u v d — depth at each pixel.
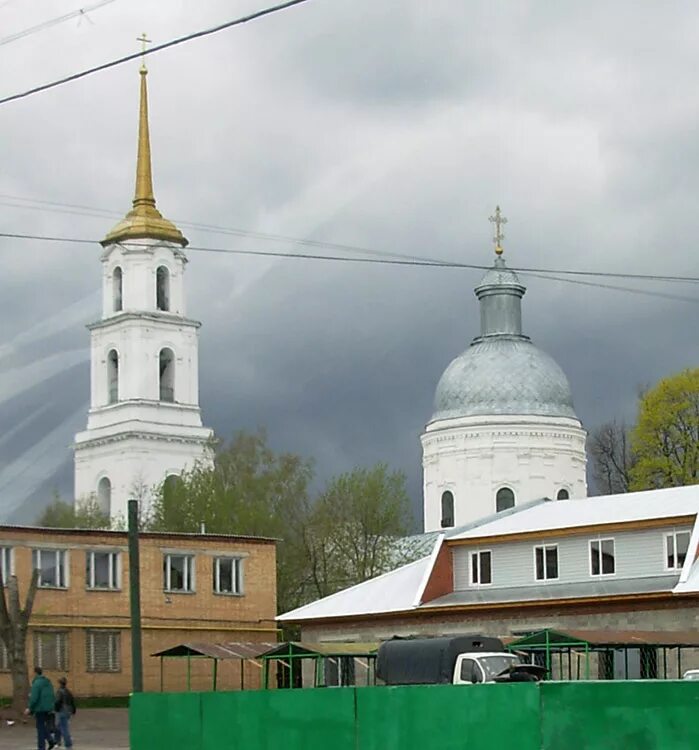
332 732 31.88
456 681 47.12
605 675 58.12
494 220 117.50
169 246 137.38
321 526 97.88
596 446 123.06
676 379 106.69
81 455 137.00
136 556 41.59
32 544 73.06
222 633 77.50
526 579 63.53
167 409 134.62
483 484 109.56
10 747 49.75
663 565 59.25
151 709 36.69
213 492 98.75
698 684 25.30
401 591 67.19
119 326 135.75
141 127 139.25
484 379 111.50
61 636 73.19
